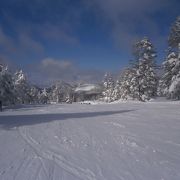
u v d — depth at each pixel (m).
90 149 9.20
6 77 47.66
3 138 11.07
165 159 8.03
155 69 47.84
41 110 29.78
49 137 11.39
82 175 6.55
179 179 6.37
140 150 9.07
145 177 6.48
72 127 14.43
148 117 18.70
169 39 36.81
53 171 6.81
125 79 56.75
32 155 8.34
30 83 80.56
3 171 6.73
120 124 15.33
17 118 19.56
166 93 36.75
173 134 11.92
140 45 48.16
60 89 143.38
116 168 7.14
